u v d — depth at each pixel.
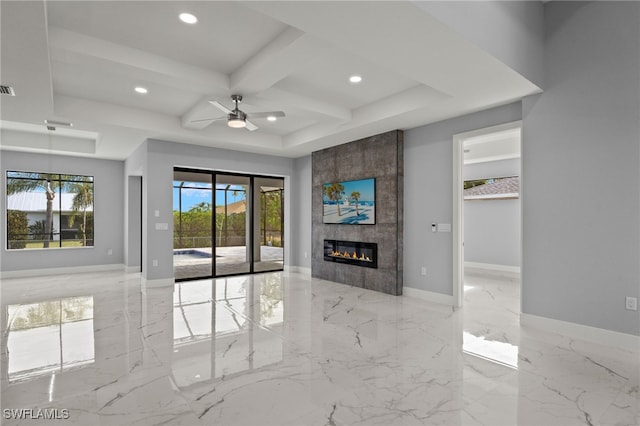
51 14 2.87
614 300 3.31
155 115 5.49
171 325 3.98
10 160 7.20
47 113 4.51
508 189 8.15
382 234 5.68
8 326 3.94
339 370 2.79
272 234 8.29
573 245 3.57
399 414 2.17
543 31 3.71
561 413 2.18
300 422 2.08
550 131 3.72
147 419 2.10
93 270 8.09
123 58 3.38
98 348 3.26
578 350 3.21
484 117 4.46
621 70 3.27
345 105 5.14
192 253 7.06
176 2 2.73
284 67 3.48
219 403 2.29
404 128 5.39
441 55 2.92
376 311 4.56
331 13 2.31
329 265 6.81
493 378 2.65
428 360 2.99
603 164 3.38
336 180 6.63
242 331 3.76
